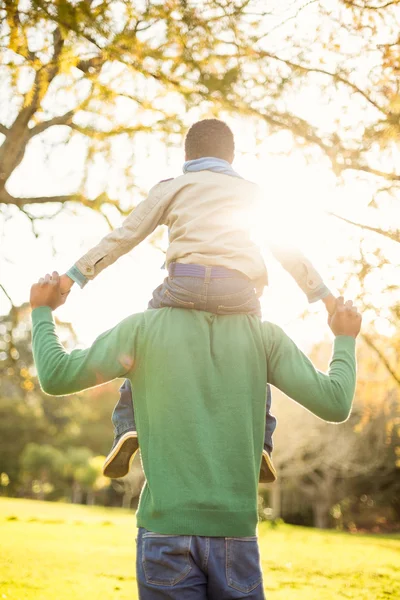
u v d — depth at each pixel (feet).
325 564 32.73
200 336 6.92
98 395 172.96
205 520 6.54
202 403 6.80
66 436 178.09
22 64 17.15
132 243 7.38
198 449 6.65
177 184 7.44
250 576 6.67
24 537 37.76
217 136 7.81
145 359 6.96
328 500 124.47
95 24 15.55
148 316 7.09
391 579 28.04
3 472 171.22
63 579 23.45
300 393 7.09
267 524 69.00
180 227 7.22
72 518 58.54
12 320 29.45
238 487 6.72
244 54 16.46
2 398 171.94
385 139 16.80
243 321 7.12
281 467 114.93
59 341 7.14
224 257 7.09
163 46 16.63
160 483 6.64
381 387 22.48
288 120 17.17
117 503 174.60
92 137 20.81
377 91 16.80
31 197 23.95
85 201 22.99
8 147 20.68
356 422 106.11
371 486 131.54
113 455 7.26
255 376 7.02
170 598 6.44
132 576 25.31
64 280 7.28
